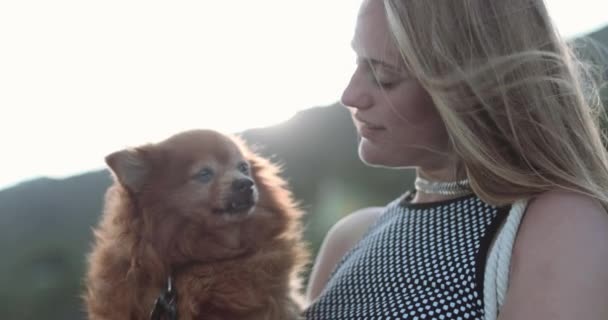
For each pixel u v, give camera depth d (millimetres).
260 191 3590
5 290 8258
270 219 3500
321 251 3521
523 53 2438
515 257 2324
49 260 8633
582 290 2109
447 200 2705
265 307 3145
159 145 3609
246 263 3248
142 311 3068
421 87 2639
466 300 2424
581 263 2146
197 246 3318
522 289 2223
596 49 3545
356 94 2789
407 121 2693
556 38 2539
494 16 2455
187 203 3416
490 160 2420
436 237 2613
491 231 2477
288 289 3320
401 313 2490
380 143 2805
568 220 2240
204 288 3098
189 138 3662
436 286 2490
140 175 3461
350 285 2787
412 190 3107
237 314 3090
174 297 3076
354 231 3385
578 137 2479
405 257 2646
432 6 2469
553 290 2141
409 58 2516
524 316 2164
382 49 2666
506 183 2414
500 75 2416
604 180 2486
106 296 3137
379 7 2707
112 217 3363
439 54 2445
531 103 2422
